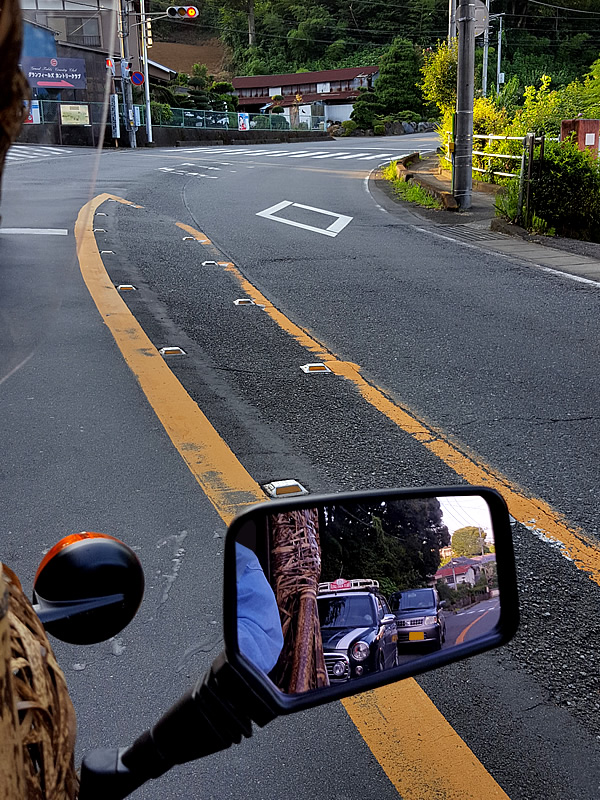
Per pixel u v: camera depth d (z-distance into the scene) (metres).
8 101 0.45
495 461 4.13
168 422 4.45
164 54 100.50
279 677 0.91
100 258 8.69
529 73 80.81
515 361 5.84
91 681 2.41
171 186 17.11
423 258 9.95
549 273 9.12
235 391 5.04
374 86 79.56
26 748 0.58
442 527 0.98
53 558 0.94
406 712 2.34
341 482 3.82
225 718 0.81
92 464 3.88
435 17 98.38
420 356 5.91
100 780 0.86
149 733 0.86
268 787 2.05
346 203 15.54
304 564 0.94
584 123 15.88
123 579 0.94
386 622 0.94
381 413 4.74
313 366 5.52
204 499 3.58
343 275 8.76
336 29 99.69
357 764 2.14
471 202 15.12
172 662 2.50
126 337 5.97
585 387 5.30
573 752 2.20
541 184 12.04
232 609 0.83
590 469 4.05
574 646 2.66
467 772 2.11
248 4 100.50
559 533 3.39
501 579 1.00
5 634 0.52
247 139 51.22
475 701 2.40
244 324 6.62
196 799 2.01
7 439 4.14
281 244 10.62
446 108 22.30
